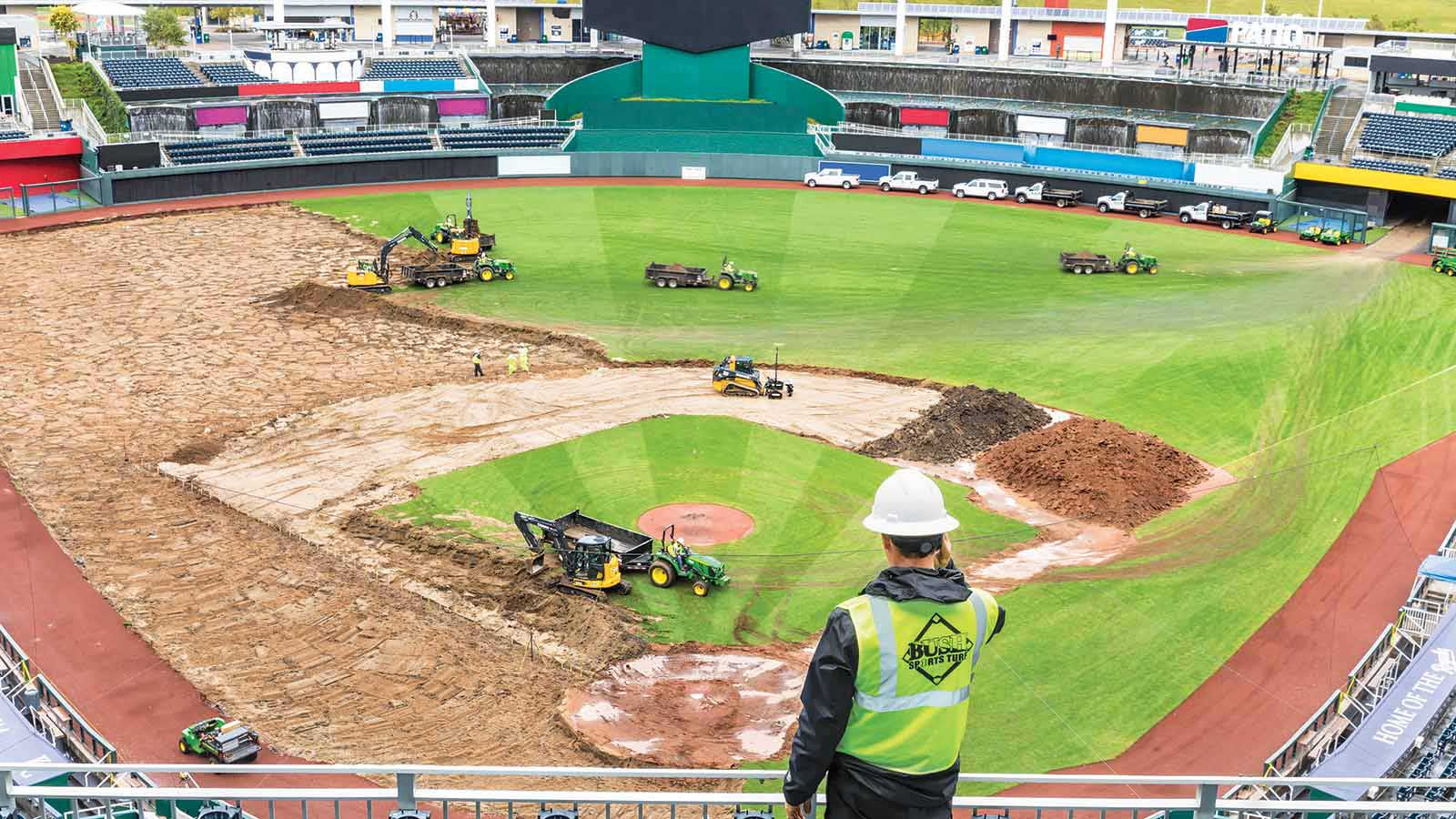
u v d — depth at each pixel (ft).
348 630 125.80
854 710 27.50
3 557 140.26
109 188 311.06
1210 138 354.95
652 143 361.51
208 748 104.32
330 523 149.28
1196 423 188.34
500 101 403.75
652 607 131.34
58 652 121.60
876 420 184.75
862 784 27.61
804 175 359.46
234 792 34.27
